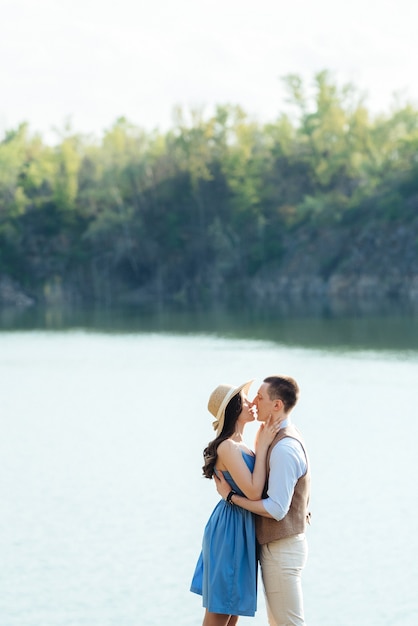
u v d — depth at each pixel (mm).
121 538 16812
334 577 14445
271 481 7465
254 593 7613
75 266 156750
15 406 34906
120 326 82875
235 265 145000
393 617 12797
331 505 18656
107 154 165500
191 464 23047
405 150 132250
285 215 146250
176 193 153750
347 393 35688
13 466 23234
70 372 47000
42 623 12883
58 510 18797
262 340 62531
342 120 147125
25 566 15273
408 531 16703
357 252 129125
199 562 8102
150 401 35625
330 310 95562
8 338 71375
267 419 7574
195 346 59938
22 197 160250
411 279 121688
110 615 13156
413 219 126188
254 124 161000
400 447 24375
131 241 153250
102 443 26344
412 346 54844
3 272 155875
